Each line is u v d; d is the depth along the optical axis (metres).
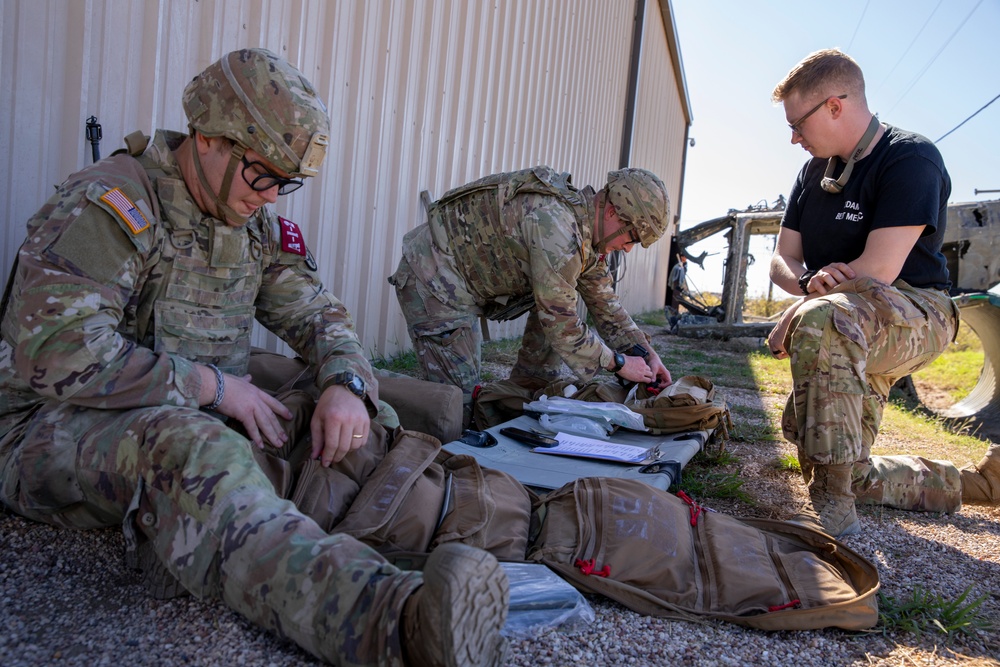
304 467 1.66
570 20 7.98
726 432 3.26
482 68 5.79
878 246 2.41
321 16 3.71
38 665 1.21
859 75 2.51
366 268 4.44
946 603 1.91
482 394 3.25
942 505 2.77
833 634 1.69
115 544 1.67
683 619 1.65
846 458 2.31
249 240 1.87
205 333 1.81
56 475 1.50
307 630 1.21
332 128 3.92
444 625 1.05
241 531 1.28
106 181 1.60
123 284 1.58
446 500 1.78
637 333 3.41
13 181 2.38
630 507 1.83
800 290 2.74
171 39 2.86
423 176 5.05
